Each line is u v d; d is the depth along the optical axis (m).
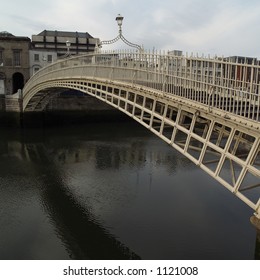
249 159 9.67
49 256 12.61
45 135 36.69
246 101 9.80
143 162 25.06
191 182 20.23
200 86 11.61
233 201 17.17
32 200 17.94
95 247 13.22
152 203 17.12
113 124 44.91
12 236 14.11
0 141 33.66
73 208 16.86
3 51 56.03
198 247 12.78
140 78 15.75
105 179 21.19
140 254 12.45
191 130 12.17
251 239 13.35
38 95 38.78
